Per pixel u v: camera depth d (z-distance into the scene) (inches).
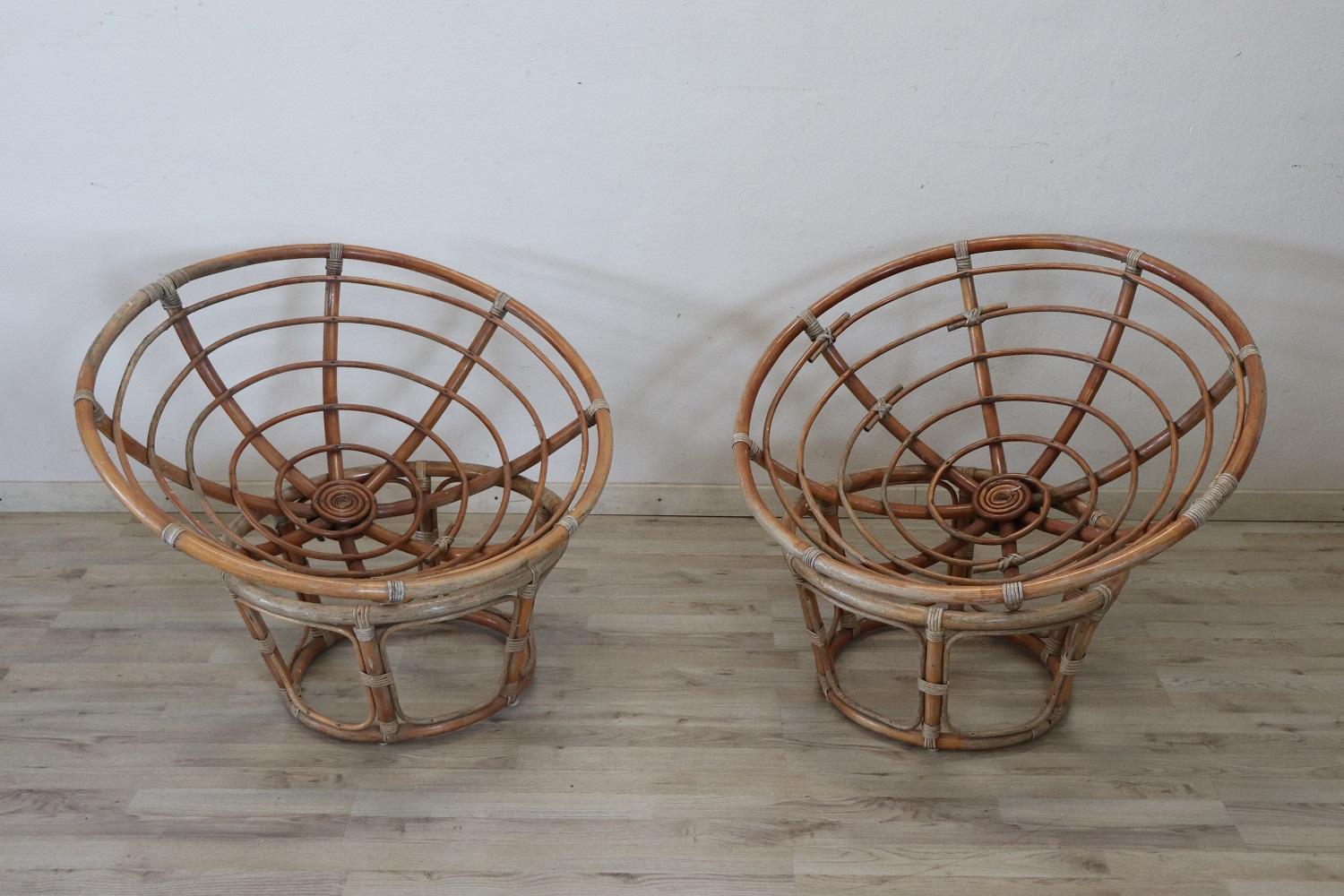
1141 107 86.6
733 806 73.4
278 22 84.2
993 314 84.2
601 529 104.1
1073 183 89.8
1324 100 85.9
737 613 92.8
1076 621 70.4
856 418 100.5
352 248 85.3
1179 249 92.6
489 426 86.3
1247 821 71.9
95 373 74.4
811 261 93.6
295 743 78.5
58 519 104.2
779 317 96.0
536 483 86.0
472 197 91.1
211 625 90.5
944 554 83.4
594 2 83.4
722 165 89.6
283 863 69.1
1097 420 100.0
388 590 66.3
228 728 79.8
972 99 86.7
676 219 91.9
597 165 89.7
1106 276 93.0
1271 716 80.7
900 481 86.7
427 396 99.6
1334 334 95.4
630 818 72.5
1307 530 103.6
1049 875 68.2
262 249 84.0
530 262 94.0
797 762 77.1
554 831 71.6
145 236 92.4
